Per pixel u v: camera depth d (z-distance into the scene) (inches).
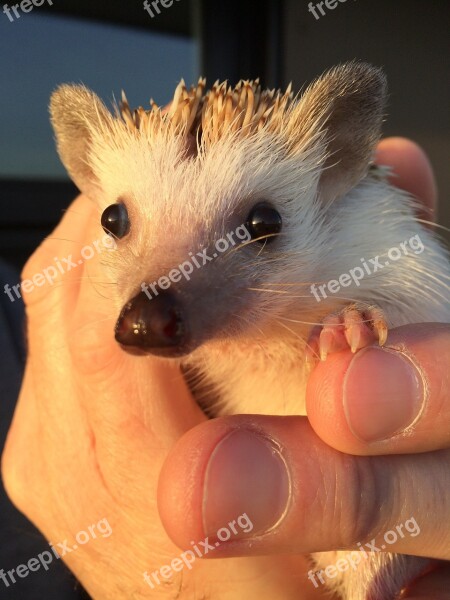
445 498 2.2
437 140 8.2
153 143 2.9
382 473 2.2
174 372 3.1
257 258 2.7
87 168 3.4
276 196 2.9
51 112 3.4
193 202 2.7
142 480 2.7
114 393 2.7
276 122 3.0
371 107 2.9
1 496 4.1
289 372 3.2
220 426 2.2
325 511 2.1
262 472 2.1
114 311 2.7
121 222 2.8
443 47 8.1
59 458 2.9
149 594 2.8
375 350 2.2
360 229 3.1
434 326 2.2
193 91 3.1
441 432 2.1
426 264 3.2
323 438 2.1
